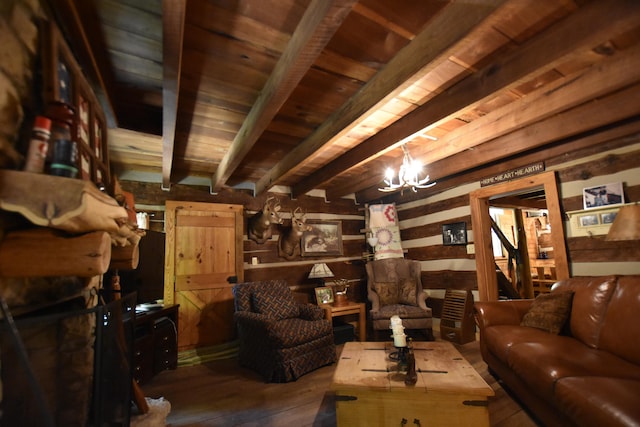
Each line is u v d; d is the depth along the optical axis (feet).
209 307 11.77
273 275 13.67
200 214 12.09
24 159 3.10
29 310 3.19
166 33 3.72
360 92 6.27
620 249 8.27
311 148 8.32
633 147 8.12
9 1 2.86
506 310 8.86
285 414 6.85
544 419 5.68
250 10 4.21
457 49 4.38
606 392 4.31
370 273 14.28
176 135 8.32
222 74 5.65
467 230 12.66
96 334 3.50
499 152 9.43
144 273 8.63
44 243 2.90
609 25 4.21
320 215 15.44
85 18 4.17
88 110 4.32
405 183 9.77
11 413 2.50
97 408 3.46
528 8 4.44
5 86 2.81
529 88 6.86
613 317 6.29
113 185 4.99
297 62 4.57
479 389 5.11
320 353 9.64
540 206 15.89
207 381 8.85
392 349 7.41
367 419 5.44
